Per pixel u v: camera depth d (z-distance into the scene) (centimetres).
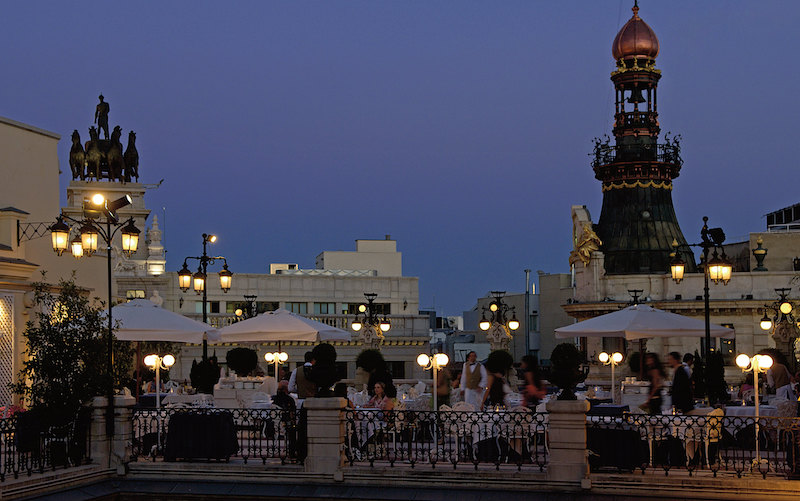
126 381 2070
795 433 1705
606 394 3066
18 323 2480
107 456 1914
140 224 6353
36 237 2748
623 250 5109
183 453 1922
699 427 1769
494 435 1895
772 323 3800
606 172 5228
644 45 5181
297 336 2545
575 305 4959
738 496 1670
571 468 1730
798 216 6881
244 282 7069
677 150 5216
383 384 2067
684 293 4891
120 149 6241
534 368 2117
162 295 6388
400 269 8250
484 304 8412
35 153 2873
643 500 1694
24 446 1803
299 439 1900
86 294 2630
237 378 2675
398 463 1864
